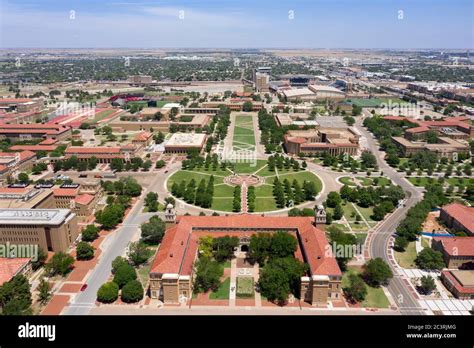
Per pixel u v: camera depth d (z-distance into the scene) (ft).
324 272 640.58
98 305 639.35
